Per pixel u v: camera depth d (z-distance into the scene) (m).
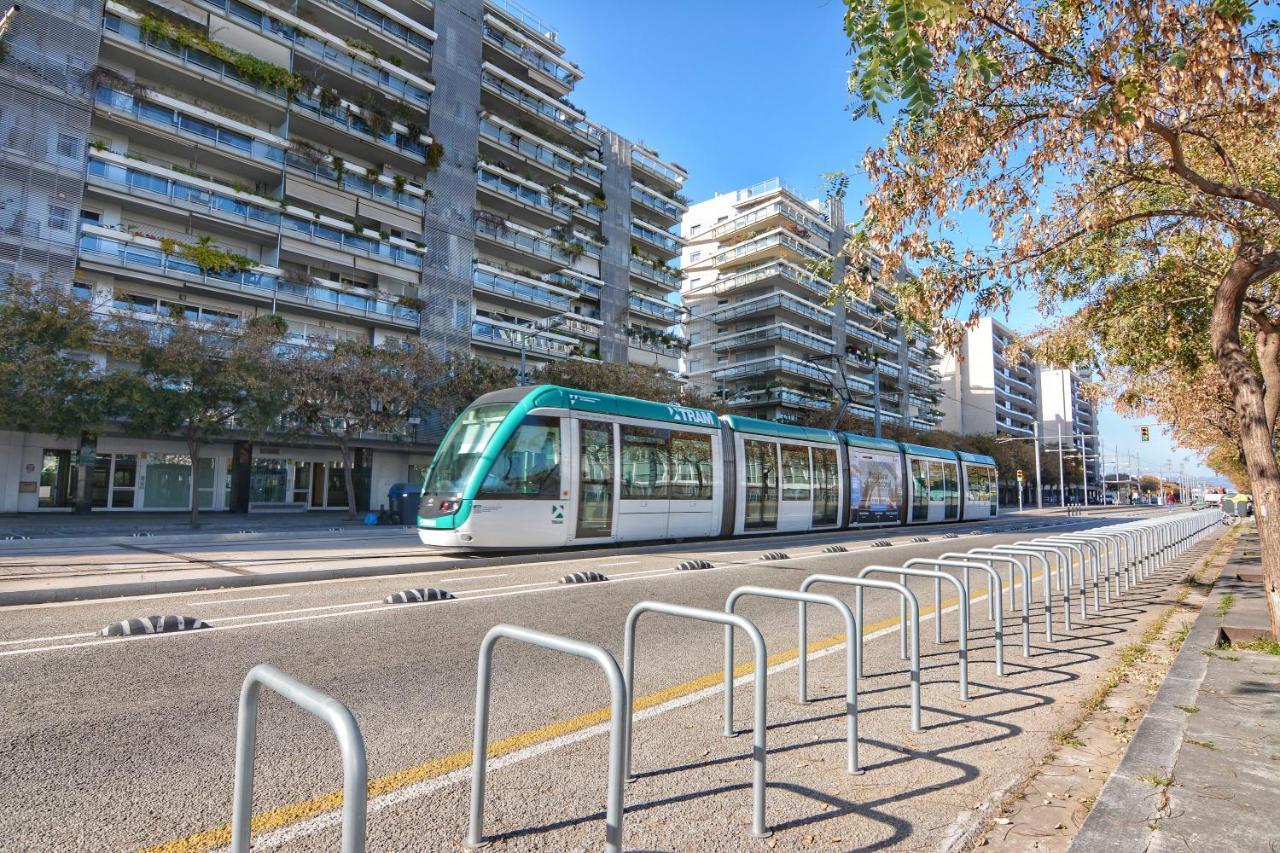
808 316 64.50
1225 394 17.72
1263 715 4.56
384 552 13.80
